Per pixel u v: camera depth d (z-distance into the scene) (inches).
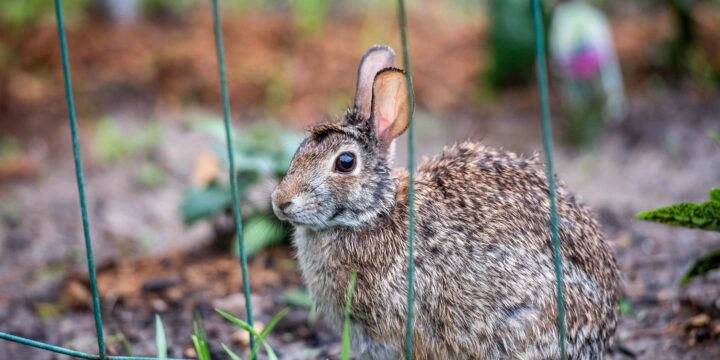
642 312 226.5
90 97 444.8
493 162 187.5
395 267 176.1
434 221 177.0
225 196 267.3
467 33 535.5
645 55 486.9
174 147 402.3
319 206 175.8
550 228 175.8
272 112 438.9
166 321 233.6
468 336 174.4
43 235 319.9
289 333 225.6
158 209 345.4
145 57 480.1
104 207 346.9
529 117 438.0
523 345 172.2
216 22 158.2
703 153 379.9
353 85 460.4
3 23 493.4
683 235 287.1
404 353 178.4
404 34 148.2
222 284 253.3
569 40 404.5
